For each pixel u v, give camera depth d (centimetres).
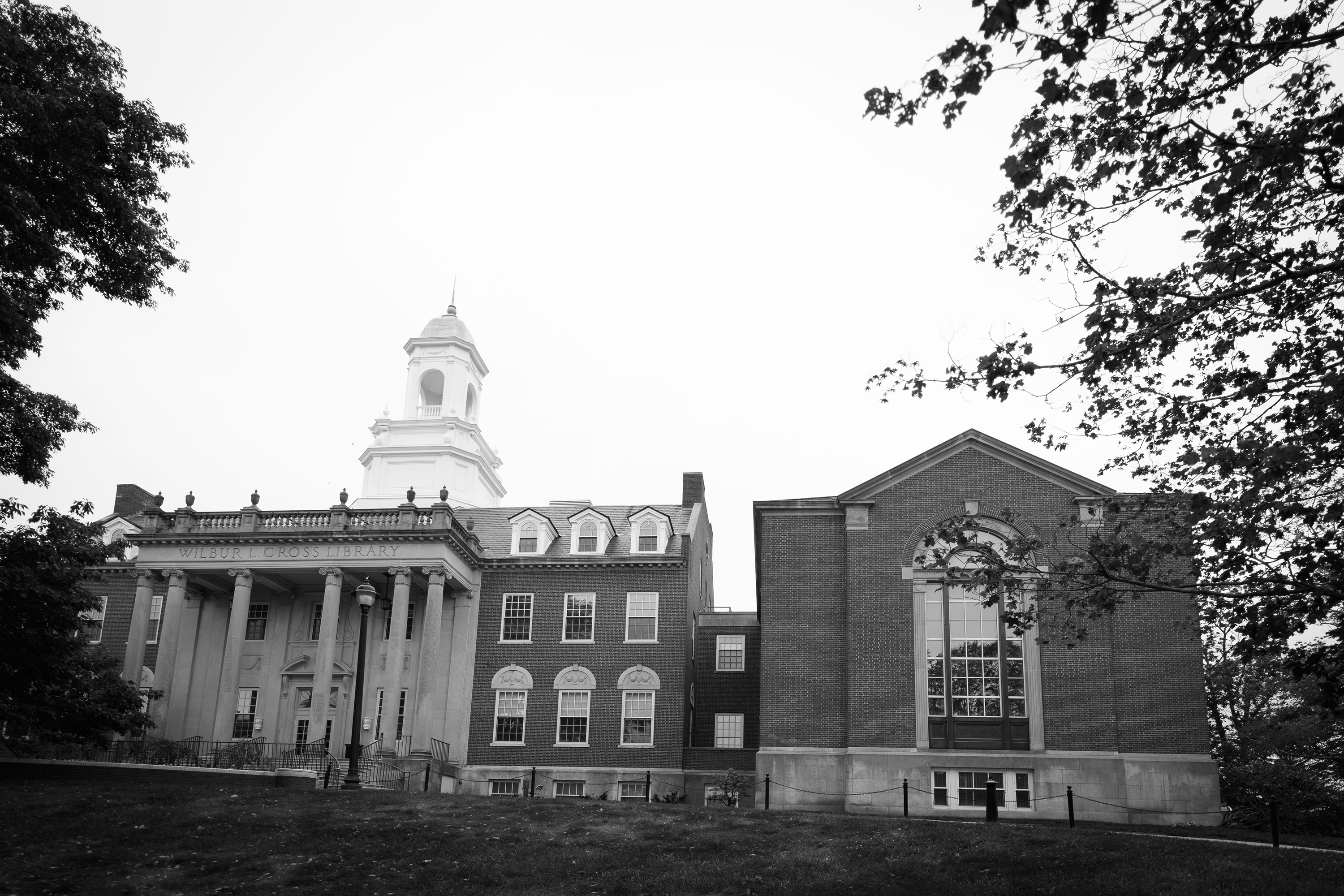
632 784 4756
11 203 2306
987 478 4003
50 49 2569
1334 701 1627
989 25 1244
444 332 6856
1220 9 1334
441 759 4766
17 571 3005
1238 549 1650
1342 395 1491
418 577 5025
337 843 2408
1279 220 1600
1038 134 1440
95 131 2497
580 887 2105
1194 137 1436
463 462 6625
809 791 3809
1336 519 1588
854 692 3850
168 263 2753
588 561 5150
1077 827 3144
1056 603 3844
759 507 4119
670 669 4956
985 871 2180
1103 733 3731
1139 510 1914
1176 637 3781
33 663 3250
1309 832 4466
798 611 4012
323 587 5275
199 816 2620
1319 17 1355
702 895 2061
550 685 5016
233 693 4772
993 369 1664
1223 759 4828
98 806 2742
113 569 5434
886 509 4022
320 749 4350
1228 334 1673
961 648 3866
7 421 2694
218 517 5034
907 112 1372
